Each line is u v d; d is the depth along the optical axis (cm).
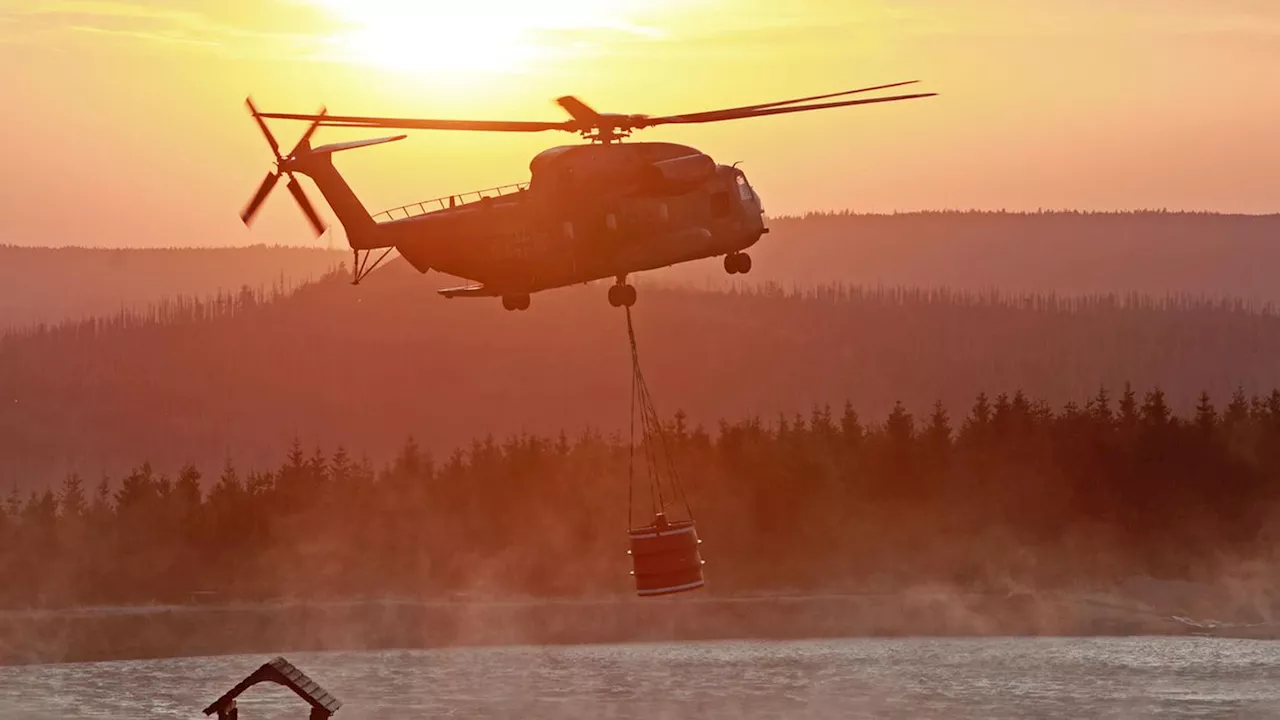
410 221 11244
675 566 10431
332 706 12119
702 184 11462
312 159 11150
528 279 11212
